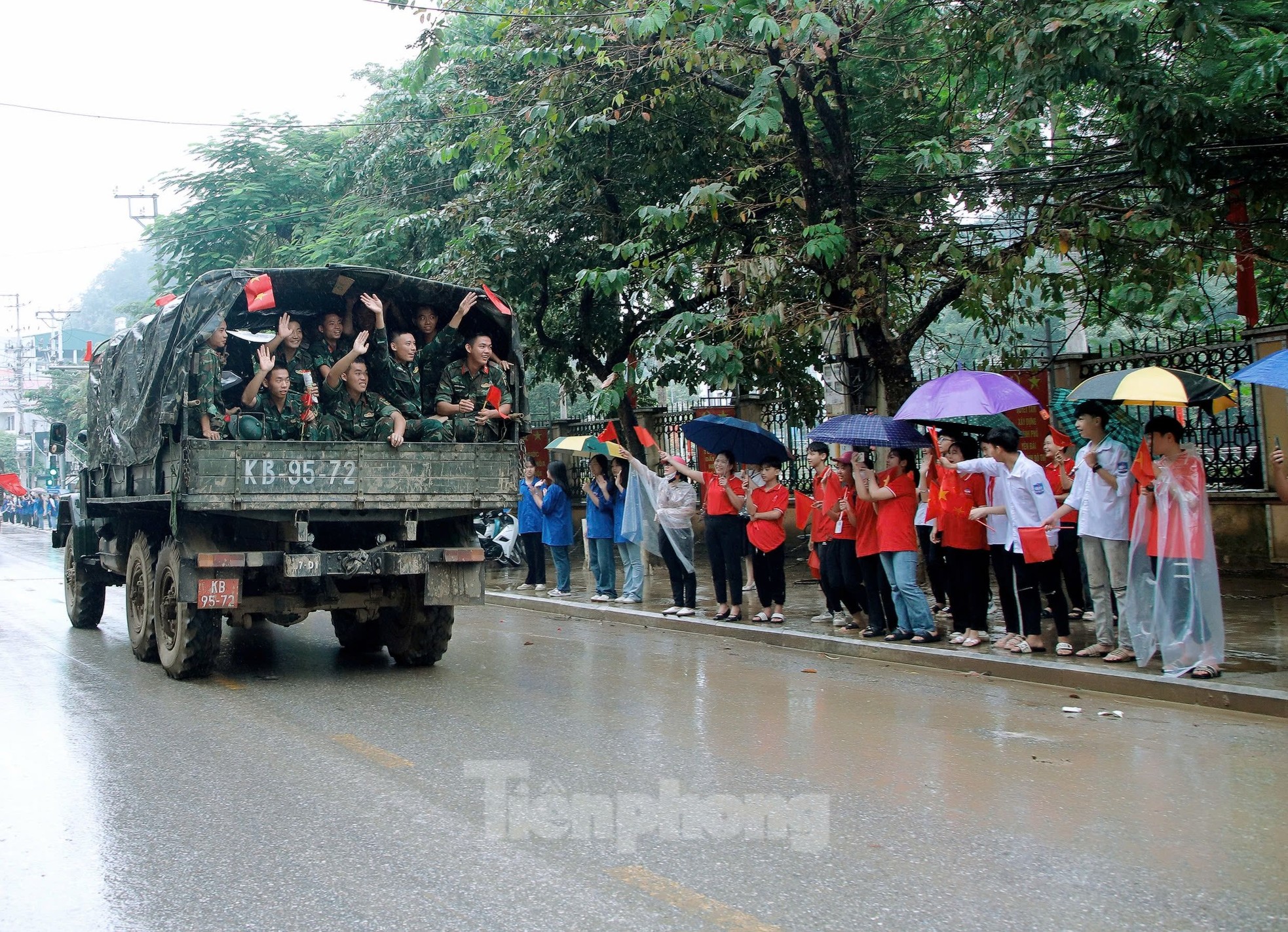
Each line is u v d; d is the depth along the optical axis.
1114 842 4.61
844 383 12.97
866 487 9.61
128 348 9.45
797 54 10.91
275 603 8.57
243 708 7.52
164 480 8.44
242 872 4.33
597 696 7.80
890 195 12.27
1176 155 9.56
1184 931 3.72
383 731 6.75
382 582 8.95
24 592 16.77
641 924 3.78
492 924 3.79
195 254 21.28
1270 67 9.29
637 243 12.60
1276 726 6.71
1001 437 8.71
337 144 21.58
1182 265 10.91
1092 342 17.94
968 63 11.23
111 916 3.93
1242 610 10.18
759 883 4.15
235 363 9.53
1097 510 8.33
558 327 17.73
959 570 9.22
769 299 11.73
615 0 12.21
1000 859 4.41
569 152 14.14
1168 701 7.45
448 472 8.68
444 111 17.25
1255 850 4.50
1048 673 8.17
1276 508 11.88
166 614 8.77
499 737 6.52
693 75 12.59
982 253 12.10
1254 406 11.98
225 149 21.38
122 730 6.86
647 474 12.72
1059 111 12.41
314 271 8.68
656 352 13.34
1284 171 10.27
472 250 15.02
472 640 10.94
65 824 4.98
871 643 9.52
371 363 9.37
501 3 14.67
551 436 22.23
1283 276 13.38
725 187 11.95
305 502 8.16
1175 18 8.98
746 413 17.62
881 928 3.74
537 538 14.80
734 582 11.28
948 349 14.99
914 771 5.72
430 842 4.64
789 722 6.91
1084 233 10.90
